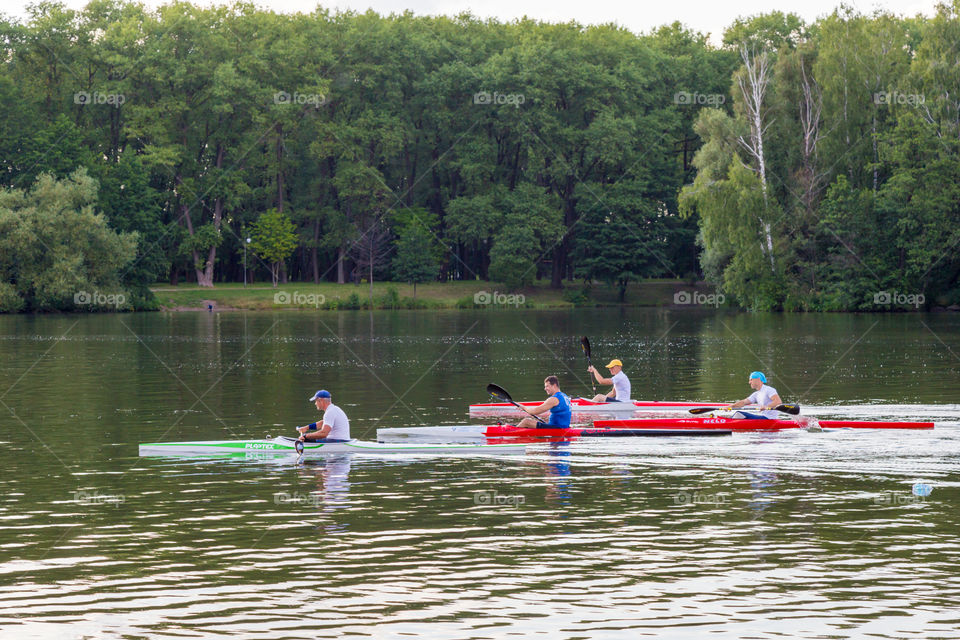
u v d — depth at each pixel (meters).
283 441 21.80
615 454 21.08
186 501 16.45
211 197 122.31
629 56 131.12
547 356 48.81
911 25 123.00
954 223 92.44
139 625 10.67
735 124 95.31
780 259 94.06
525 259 122.25
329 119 128.25
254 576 12.30
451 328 73.62
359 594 11.64
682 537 14.03
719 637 10.30
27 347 54.38
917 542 13.68
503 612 11.03
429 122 134.50
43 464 19.92
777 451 21.38
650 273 122.75
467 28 141.38
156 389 34.00
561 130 124.00
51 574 12.40
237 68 122.75
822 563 12.76
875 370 40.28
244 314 98.69
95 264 99.88
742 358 46.91
